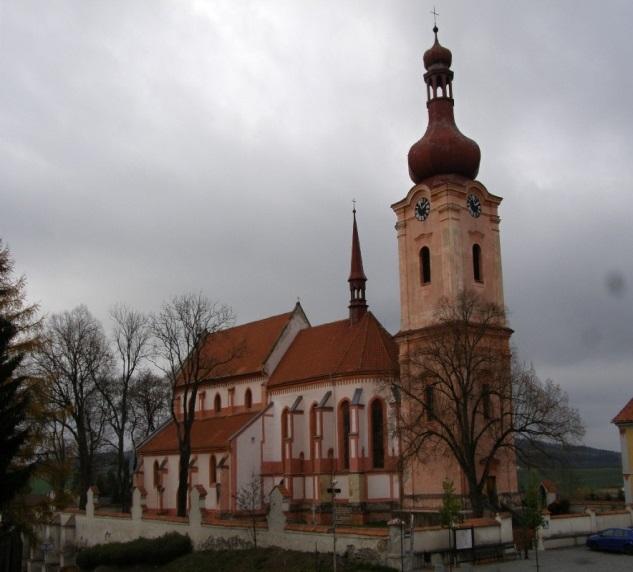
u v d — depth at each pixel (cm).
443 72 7438
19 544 4400
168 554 6184
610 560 4984
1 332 4472
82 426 8569
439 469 6625
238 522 5884
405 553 4562
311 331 8781
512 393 5944
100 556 6656
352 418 7169
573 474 6269
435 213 7094
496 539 5056
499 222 7388
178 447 8906
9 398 4369
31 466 4428
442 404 6303
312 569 4744
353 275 8362
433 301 7000
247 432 8106
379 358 7450
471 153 7219
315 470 7462
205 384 9544
